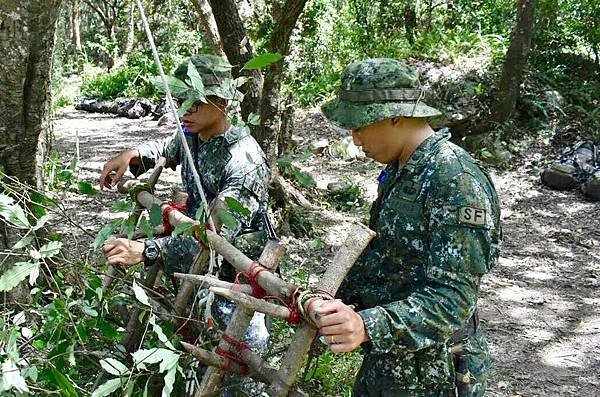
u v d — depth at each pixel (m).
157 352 1.79
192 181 2.67
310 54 13.27
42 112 2.65
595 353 4.83
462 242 1.91
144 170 2.86
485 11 13.01
